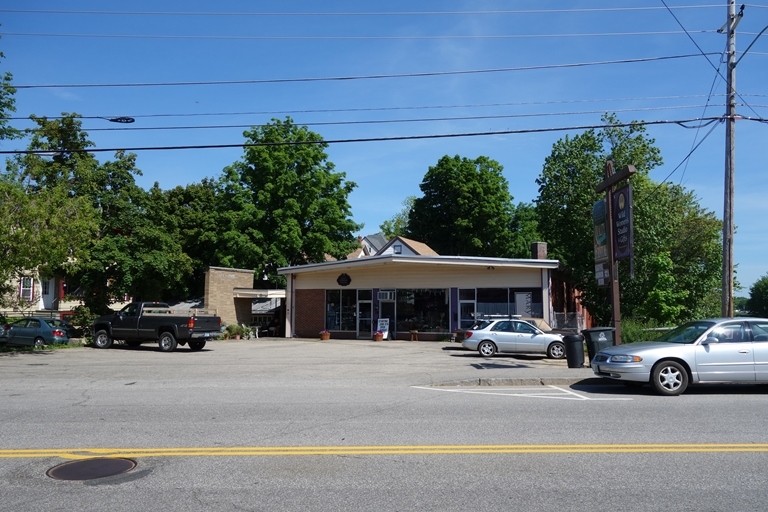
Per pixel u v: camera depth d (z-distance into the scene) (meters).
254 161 43.56
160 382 14.55
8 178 22.58
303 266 34.38
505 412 9.95
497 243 52.75
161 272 32.34
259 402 11.17
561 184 36.00
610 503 5.48
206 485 6.04
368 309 33.62
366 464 6.78
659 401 11.05
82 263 28.44
